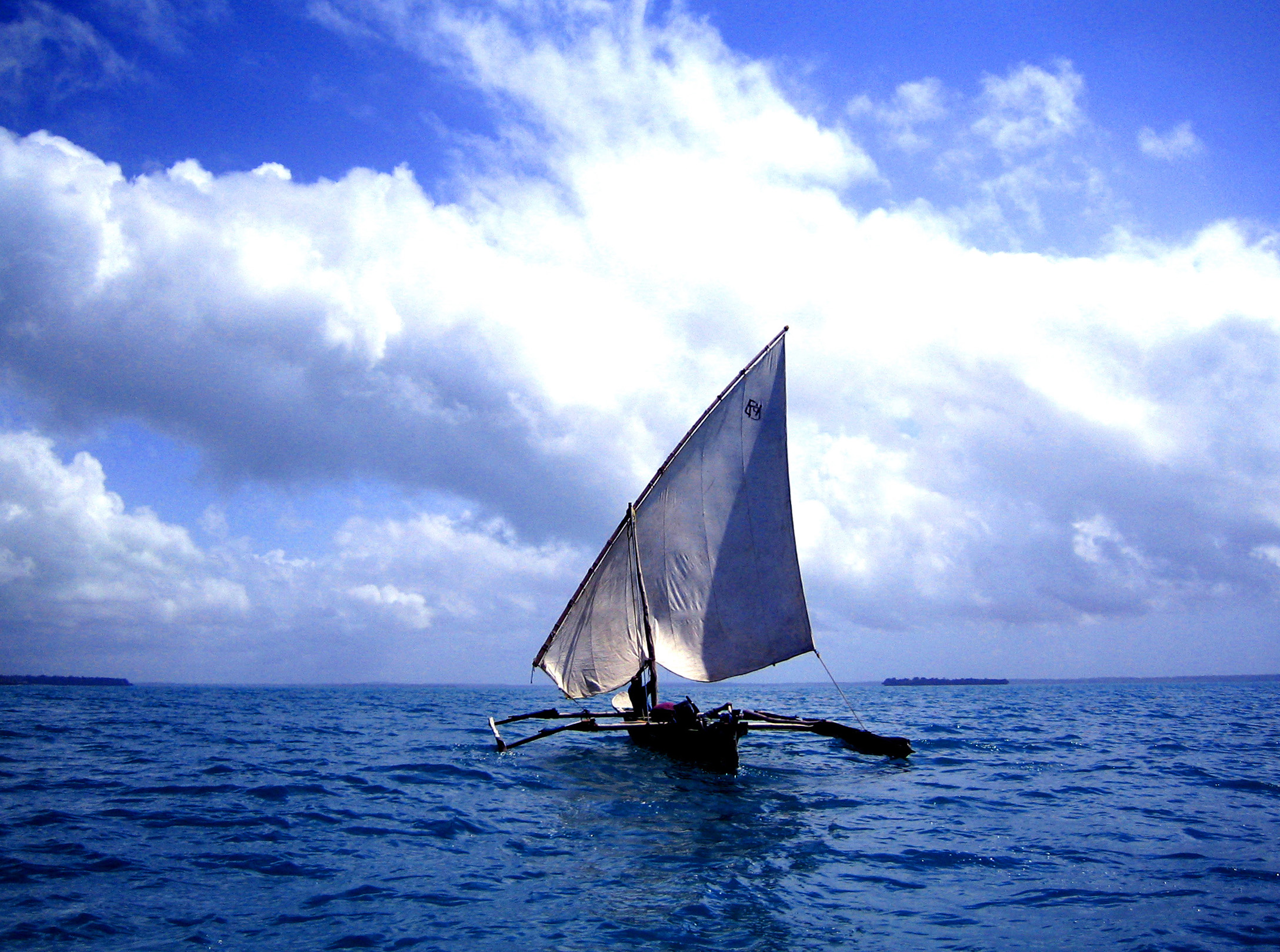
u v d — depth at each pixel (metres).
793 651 23.14
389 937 8.69
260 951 8.30
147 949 8.31
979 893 10.15
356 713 42.75
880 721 37.50
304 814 14.40
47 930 8.76
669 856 11.76
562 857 11.73
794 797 15.91
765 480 23.25
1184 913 9.47
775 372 23.39
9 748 23.55
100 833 12.88
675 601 22.66
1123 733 30.19
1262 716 40.50
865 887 10.35
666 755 20.88
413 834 13.01
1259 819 14.18
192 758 21.62
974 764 20.61
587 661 22.66
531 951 8.34
